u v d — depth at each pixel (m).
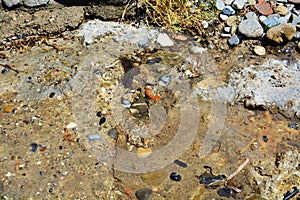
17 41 1.53
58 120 1.40
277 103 1.45
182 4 1.60
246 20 1.58
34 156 1.35
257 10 1.61
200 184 1.33
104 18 1.58
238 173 1.35
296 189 1.33
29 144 1.36
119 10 1.58
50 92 1.45
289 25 1.55
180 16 1.59
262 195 1.32
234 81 1.48
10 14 1.54
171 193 1.32
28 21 1.54
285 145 1.39
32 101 1.43
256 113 1.44
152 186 1.32
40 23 1.54
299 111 1.44
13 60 1.50
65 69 1.49
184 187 1.32
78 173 1.33
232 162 1.36
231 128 1.41
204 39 1.57
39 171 1.33
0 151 1.35
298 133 1.41
